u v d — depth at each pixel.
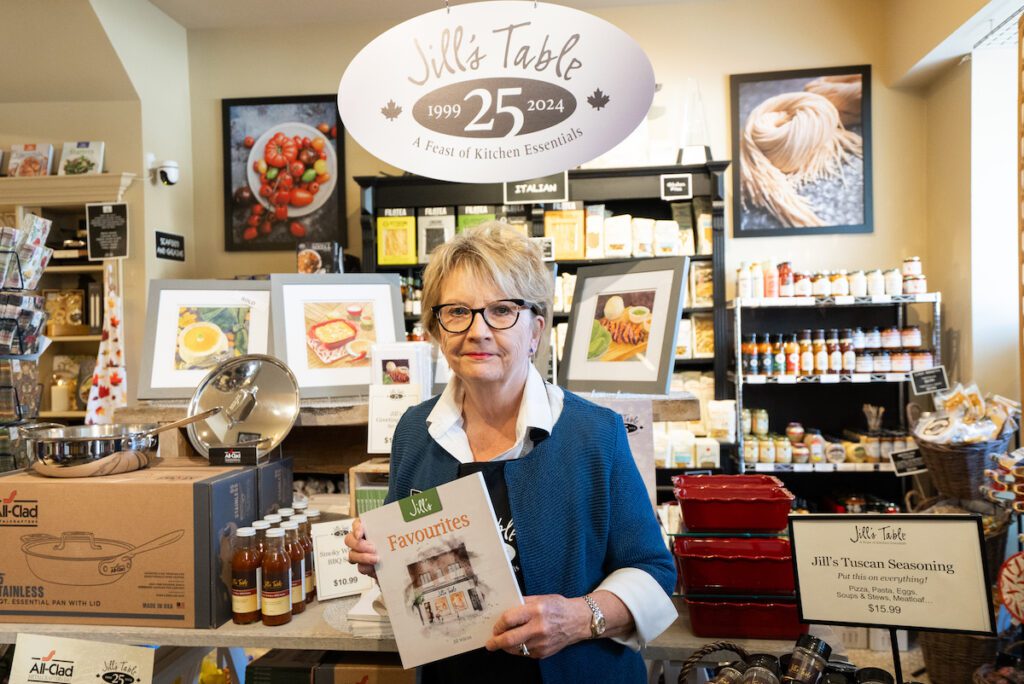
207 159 5.00
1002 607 2.45
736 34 4.60
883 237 4.48
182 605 1.50
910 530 1.29
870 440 4.01
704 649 1.39
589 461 1.25
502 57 1.76
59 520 1.54
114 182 4.41
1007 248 3.83
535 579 1.19
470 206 4.41
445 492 1.16
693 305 4.22
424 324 1.32
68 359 4.77
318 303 2.18
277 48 4.95
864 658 3.23
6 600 1.55
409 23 1.77
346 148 4.92
